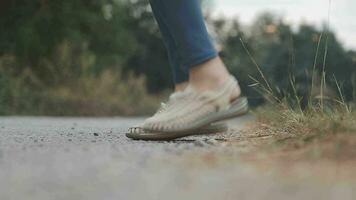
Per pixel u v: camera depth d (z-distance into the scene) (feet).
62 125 17.34
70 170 4.97
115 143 7.97
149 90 119.14
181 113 8.94
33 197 3.95
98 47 64.90
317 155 5.59
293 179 4.39
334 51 26.35
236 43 111.75
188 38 8.70
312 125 8.31
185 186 4.23
